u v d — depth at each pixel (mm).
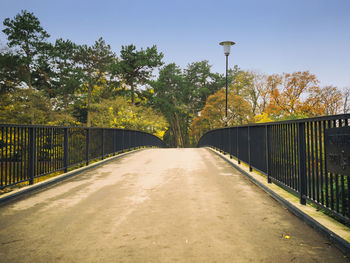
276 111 42656
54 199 5219
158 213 4289
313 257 2791
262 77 49469
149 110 38656
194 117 65688
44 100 28844
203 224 3770
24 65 30266
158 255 2850
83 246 3084
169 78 58719
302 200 4371
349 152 2930
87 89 38344
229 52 19797
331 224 3486
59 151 7508
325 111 40750
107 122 33281
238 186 6281
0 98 26938
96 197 5359
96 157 10438
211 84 64188
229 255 2840
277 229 3564
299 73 41719
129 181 7000
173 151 16859
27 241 3234
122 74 39281
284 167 5266
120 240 3242
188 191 5801
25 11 31203
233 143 10656
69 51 36250
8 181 5465
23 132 5973
